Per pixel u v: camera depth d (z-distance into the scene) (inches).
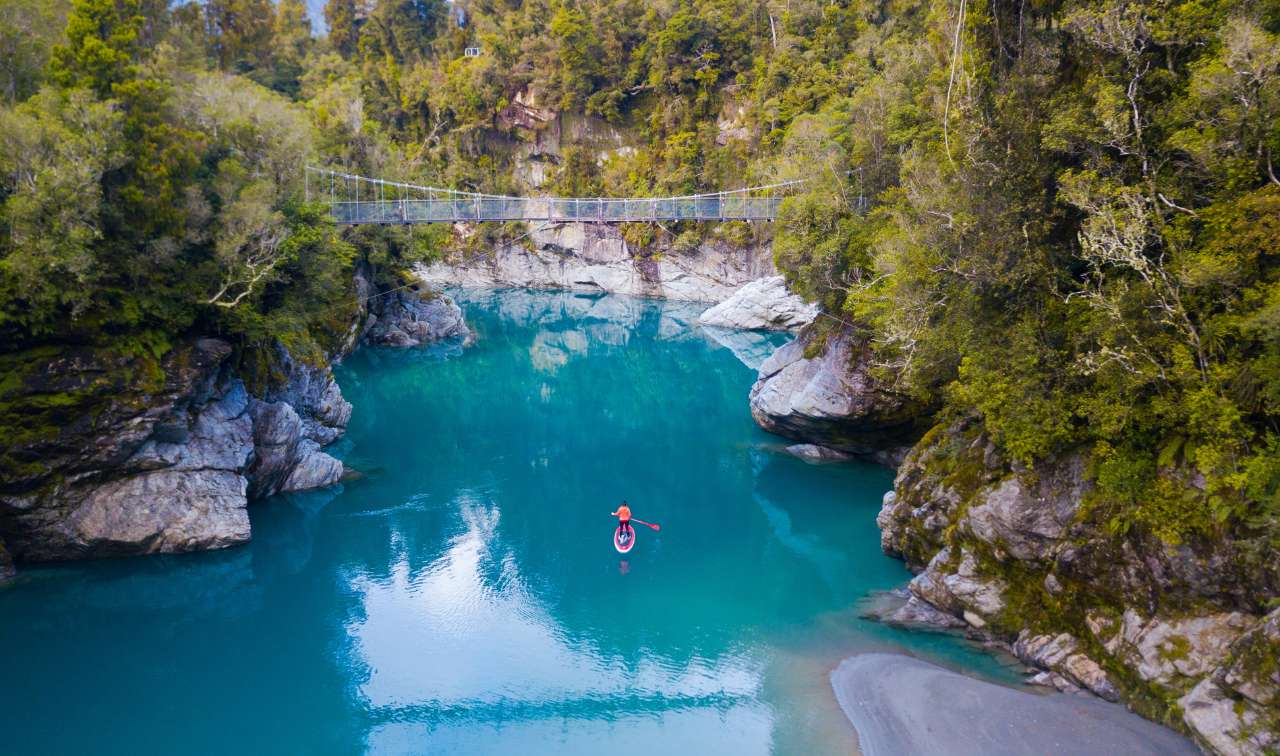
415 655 904.9
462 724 778.8
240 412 1218.0
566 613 991.0
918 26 2098.9
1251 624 621.9
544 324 3253.0
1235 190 674.2
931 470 991.6
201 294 1107.9
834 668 828.0
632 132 4035.4
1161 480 693.3
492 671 868.6
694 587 1051.9
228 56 2834.6
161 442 1090.1
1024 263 802.8
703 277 3666.3
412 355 2571.4
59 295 981.8
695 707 787.4
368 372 2322.8
